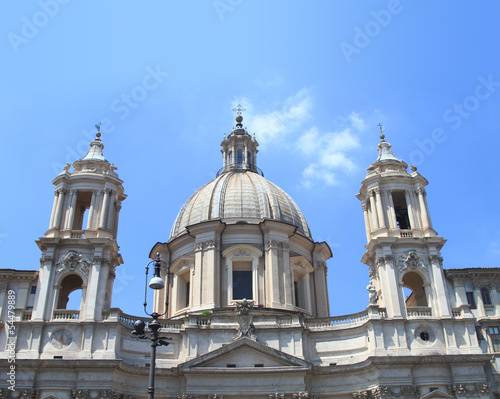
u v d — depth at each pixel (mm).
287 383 44562
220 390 44281
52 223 49906
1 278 47344
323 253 64375
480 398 42969
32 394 41281
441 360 43906
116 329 45062
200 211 62656
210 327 48156
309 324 49844
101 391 41781
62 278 47906
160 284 28641
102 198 51812
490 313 48281
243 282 57938
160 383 45250
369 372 44844
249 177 67562
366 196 55125
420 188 53719
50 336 44344
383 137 60031
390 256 49500
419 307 47719
